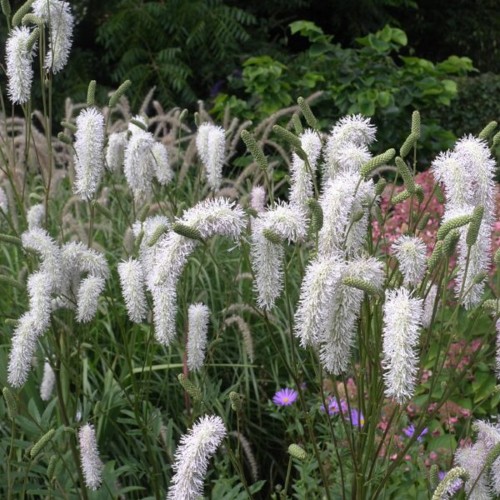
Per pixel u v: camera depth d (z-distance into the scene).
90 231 3.17
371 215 2.30
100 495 3.03
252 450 4.19
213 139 3.48
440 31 12.84
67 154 5.66
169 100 9.69
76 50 10.33
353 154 2.30
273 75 7.62
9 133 6.64
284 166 7.38
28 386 3.57
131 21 9.85
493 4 13.01
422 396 3.47
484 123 9.78
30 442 3.16
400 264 2.15
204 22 9.67
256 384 4.05
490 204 2.27
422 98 7.86
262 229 2.12
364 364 2.26
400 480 2.97
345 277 1.96
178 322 4.19
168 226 2.72
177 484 1.99
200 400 2.26
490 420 3.49
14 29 3.06
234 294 4.38
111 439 3.72
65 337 3.20
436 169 2.30
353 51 8.19
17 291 4.22
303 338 2.02
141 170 3.18
